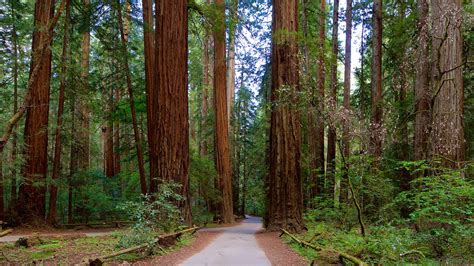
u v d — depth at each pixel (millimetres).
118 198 24016
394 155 15117
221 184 24484
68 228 17688
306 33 20781
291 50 13055
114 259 6938
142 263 6914
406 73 12602
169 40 13180
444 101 9219
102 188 23969
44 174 17219
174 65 13133
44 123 17203
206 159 25672
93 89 21250
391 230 8453
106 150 28281
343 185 12930
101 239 10477
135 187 25125
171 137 12828
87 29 19922
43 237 11258
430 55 10562
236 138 37312
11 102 20672
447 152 8961
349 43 19734
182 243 9766
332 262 6164
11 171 16125
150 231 8820
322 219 14023
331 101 9141
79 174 21656
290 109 13117
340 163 10758
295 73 12758
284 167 13102
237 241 11094
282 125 13203
